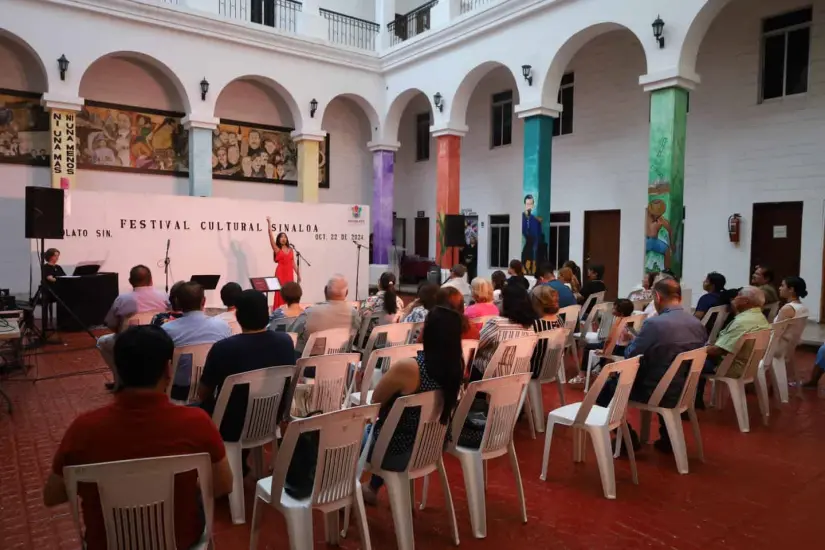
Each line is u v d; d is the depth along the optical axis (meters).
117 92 13.06
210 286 9.29
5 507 3.45
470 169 16.70
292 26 15.59
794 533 3.23
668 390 4.08
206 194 13.38
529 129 11.67
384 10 15.92
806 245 10.02
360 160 17.67
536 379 4.82
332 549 2.99
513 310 4.52
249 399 3.20
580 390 6.19
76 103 11.34
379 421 2.96
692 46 9.04
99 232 10.01
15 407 5.39
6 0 10.56
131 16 11.86
